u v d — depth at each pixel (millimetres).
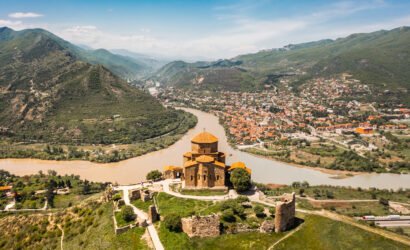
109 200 133375
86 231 116750
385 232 105375
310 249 93250
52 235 124188
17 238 129750
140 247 95188
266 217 108812
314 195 197625
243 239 97000
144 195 128375
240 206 111875
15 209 182750
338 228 102250
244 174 138625
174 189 142375
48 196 191125
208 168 139250
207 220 98000
